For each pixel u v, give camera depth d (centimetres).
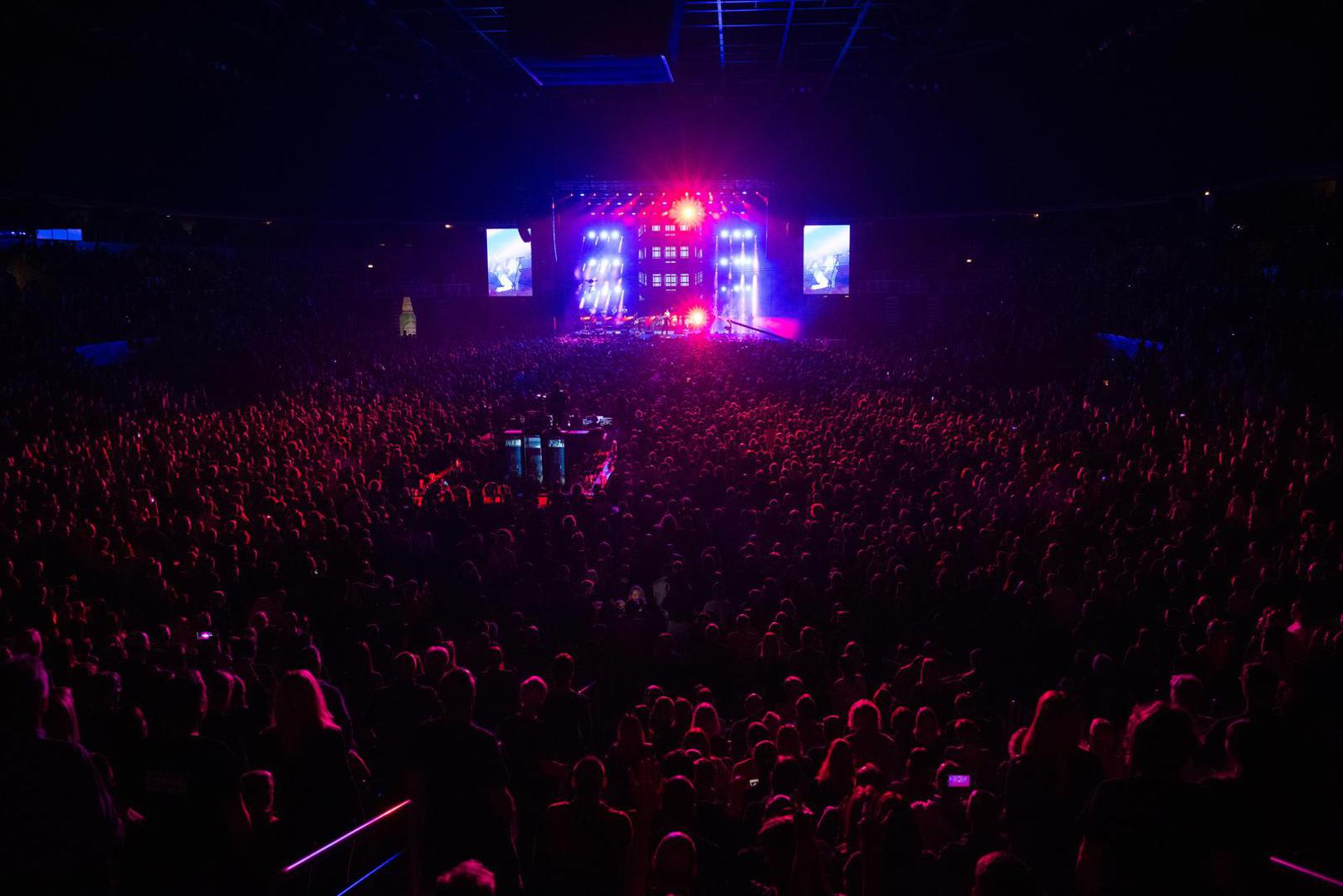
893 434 2158
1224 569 1156
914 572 1227
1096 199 4878
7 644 732
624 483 1798
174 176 4672
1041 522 1485
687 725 789
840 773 609
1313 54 3347
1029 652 1052
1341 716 643
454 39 3778
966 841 454
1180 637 922
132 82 4053
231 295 4853
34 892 292
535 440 2316
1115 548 1273
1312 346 2741
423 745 461
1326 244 3275
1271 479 1555
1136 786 333
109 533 1331
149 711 608
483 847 455
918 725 691
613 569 1305
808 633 986
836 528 1405
